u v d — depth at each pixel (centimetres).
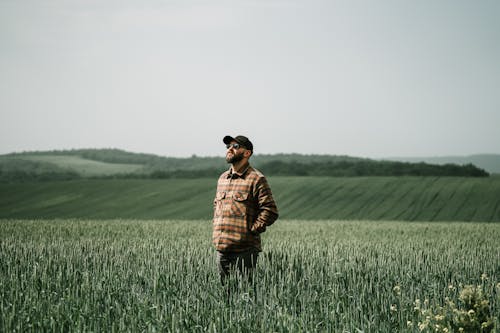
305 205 5075
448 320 466
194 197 5447
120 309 503
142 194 5666
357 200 5156
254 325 457
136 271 706
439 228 2195
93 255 869
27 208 5094
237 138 601
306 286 638
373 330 473
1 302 512
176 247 1037
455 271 767
